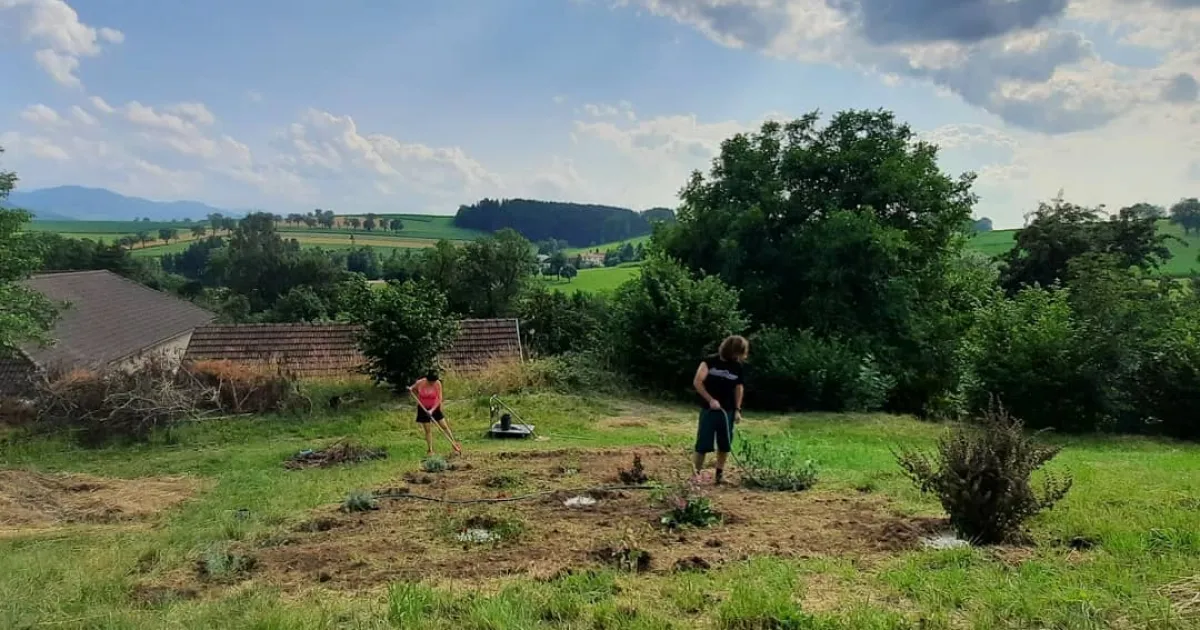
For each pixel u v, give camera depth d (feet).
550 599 15.49
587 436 50.52
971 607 14.51
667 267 76.54
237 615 15.35
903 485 27.45
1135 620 13.58
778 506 24.48
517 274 193.06
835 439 47.85
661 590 16.06
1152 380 60.80
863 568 17.46
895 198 89.25
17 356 81.00
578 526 22.31
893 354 83.25
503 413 58.03
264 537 23.11
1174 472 31.73
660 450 39.01
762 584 15.96
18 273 67.72
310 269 231.09
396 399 64.39
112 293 127.44
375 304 64.69
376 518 24.88
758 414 66.13
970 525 19.95
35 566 20.31
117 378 54.90
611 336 76.43
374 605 15.71
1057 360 58.59
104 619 15.33
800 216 89.81
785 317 89.25
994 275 107.55
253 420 56.75
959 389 66.33
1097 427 60.80
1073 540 19.44
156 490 36.11
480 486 30.01
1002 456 20.12
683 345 71.77
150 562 20.61
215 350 84.74
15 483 35.29
